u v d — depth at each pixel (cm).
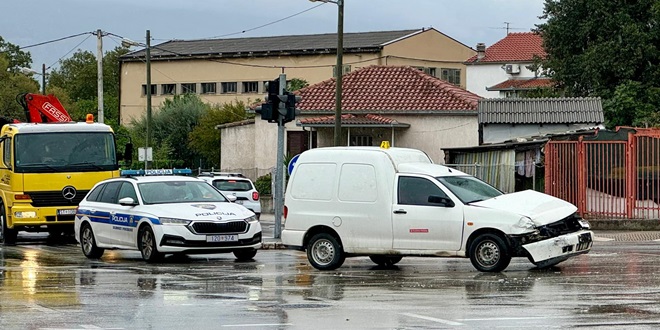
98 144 3419
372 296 1756
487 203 2172
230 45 10969
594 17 6894
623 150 3594
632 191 3566
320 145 5653
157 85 11031
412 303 1645
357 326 1400
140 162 6919
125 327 1427
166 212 2541
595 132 4206
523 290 1800
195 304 1673
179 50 11156
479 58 11181
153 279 2116
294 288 1908
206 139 7419
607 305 1573
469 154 4647
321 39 10519
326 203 2325
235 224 2548
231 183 4281
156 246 2516
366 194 2277
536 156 4181
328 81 6041
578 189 3666
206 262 2572
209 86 10625
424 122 5503
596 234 3362
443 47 10581
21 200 3303
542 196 2255
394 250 2234
